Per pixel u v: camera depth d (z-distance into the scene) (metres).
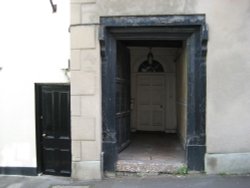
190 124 6.83
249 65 6.61
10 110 7.55
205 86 6.72
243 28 6.59
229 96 6.65
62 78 7.32
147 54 11.66
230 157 6.66
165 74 11.74
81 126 6.85
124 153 7.95
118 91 7.67
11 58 7.52
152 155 7.75
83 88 6.83
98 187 6.37
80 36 6.80
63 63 7.30
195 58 6.79
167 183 6.39
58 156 7.45
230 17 6.57
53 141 7.46
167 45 9.31
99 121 6.85
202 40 6.58
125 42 8.31
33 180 7.14
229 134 6.66
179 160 7.24
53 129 7.46
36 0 7.43
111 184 6.50
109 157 6.96
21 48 7.50
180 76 9.61
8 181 7.12
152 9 6.68
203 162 6.77
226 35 6.60
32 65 7.47
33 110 7.48
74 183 6.72
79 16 6.79
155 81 11.81
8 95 7.55
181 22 6.63
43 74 7.42
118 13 6.74
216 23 6.59
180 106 9.62
